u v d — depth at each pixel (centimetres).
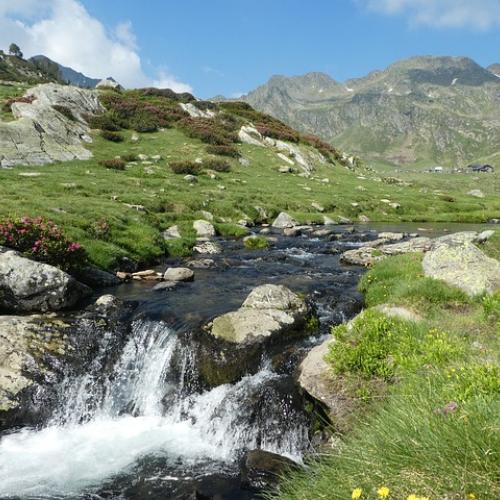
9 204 2502
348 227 4297
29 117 5200
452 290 1405
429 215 5441
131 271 2277
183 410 1180
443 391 659
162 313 1545
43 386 1210
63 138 5331
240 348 1274
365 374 936
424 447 495
